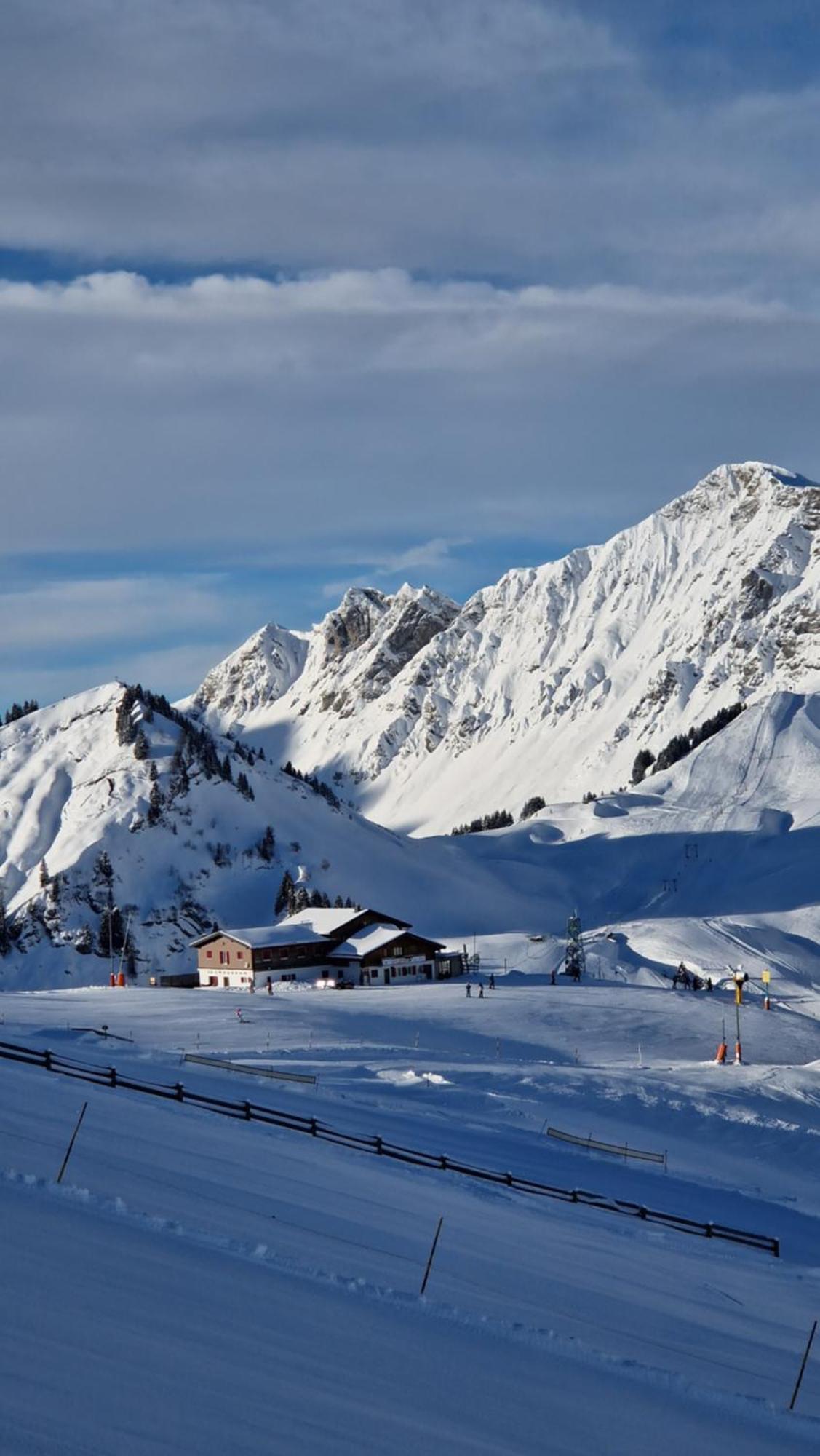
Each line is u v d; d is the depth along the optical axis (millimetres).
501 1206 39594
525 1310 26688
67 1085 41719
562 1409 20156
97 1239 22672
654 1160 59938
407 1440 17062
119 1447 14430
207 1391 16875
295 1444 15891
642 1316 29219
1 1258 20219
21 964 189000
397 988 137750
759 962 176500
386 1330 21875
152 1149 33438
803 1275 40219
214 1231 26016
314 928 158125
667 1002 126375
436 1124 56531
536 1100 71438
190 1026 99562
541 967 167875
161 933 199250
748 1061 103375
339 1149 42938
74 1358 16812
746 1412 22484
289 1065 76062
